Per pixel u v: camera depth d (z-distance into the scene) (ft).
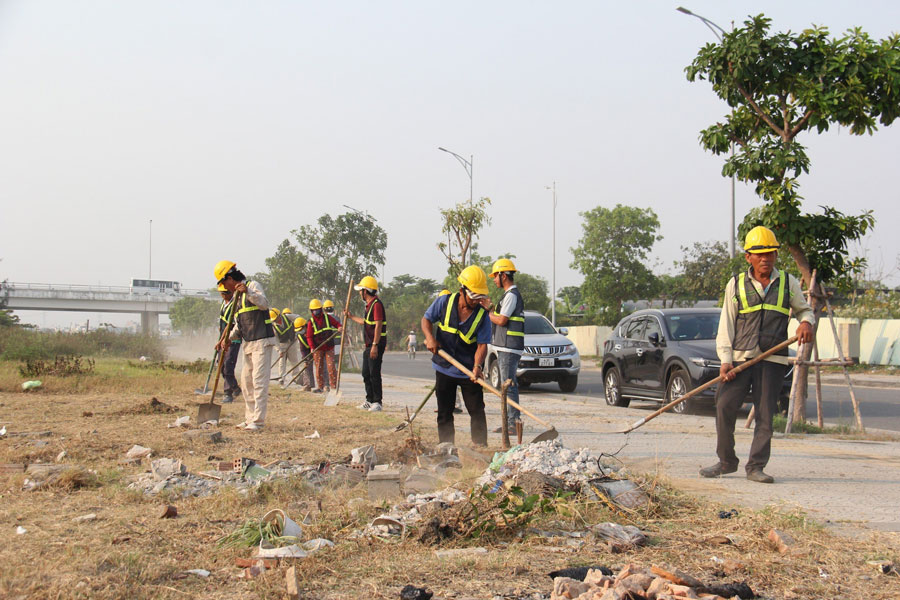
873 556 13.65
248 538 13.70
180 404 41.37
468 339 25.81
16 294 247.29
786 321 21.65
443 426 26.48
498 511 15.15
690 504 17.40
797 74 33.86
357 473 19.83
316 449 24.94
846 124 33.60
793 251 35.60
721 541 14.42
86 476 18.95
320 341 53.26
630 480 17.98
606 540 14.43
